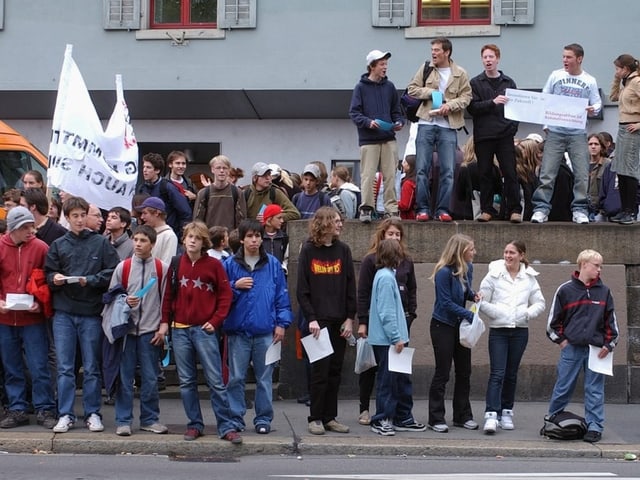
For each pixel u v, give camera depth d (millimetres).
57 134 13148
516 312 12289
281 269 11891
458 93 14000
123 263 11461
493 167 14375
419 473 10383
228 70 20859
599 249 14203
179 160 14867
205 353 11312
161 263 11625
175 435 11523
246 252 11750
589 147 15477
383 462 11008
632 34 20094
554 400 12141
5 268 11617
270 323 11727
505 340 12375
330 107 20984
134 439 11234
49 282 11453
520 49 20312
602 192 14984
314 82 20703
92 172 13320
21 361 11867
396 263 11891
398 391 12164
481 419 12992
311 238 11867
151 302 11555
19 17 21062
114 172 13539
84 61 21047
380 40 20625
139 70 20969
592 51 20188
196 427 11406
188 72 20891
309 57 20750
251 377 14109
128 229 13453
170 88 20875
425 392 14211
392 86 14180
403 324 11828
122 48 20984
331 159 21266
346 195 15320
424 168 14156
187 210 14273
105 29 20984
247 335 11727
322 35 20719
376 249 12180
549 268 14172
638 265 14227
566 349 12078
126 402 11492
